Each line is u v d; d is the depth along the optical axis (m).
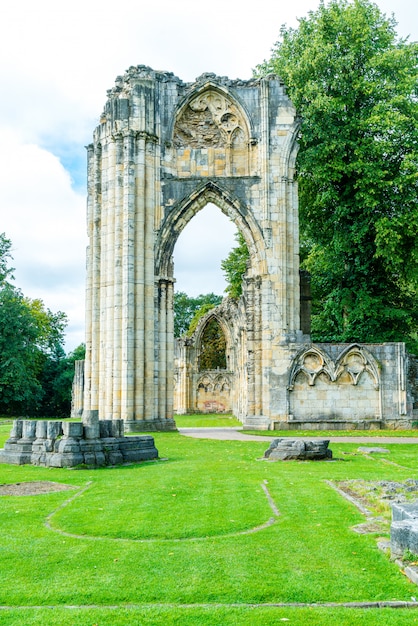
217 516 11.82
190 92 34.53
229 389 64.56
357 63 38.12
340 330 40.84
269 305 33.28
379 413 31.69
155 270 32.69
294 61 40.69
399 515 9.87
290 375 32.31
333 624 6.98
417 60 38.59
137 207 32.31
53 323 81.81
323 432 30.25
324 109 35.72
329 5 39.25
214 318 65.44
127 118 32.66
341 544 9.88
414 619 7.11
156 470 17.72
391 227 35.59
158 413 32.25
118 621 7.10
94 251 33.56
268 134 34.38
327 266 39.47
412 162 35.69
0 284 63.47
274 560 9.16
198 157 34.91
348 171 36.00
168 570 8.80
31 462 19.02
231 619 7.12
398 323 40.00
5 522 11.51
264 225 33.84
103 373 32.25
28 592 8.02
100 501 13.23
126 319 31.28
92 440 18.81
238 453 21.84
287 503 12.87
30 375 66.06
